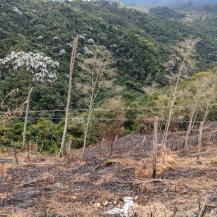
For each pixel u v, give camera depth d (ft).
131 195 59.26
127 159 91.25
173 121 166.20
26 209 53.67
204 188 61.93
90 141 146.72
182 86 174.09
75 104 176.35
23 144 122.01
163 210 51.96
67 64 220.43
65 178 72.43
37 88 171.42
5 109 114.93
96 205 55.01
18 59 143.64
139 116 168.55
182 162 84.33
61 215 51.06
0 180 72.74
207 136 140.46
